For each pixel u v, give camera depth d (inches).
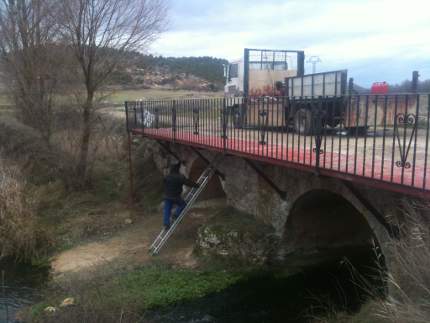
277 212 383.9
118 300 317.1
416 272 188.1
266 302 340.5
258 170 364.5
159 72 2375.7
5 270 444.1
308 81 494.0
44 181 674.8
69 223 554.6
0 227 481.7
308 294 347.6
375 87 495.8
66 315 295.1
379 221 249.3
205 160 490.0
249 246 393.7
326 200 368.5
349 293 339.6
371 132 444.8
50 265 446.0
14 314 339.9
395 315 183.5
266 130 336.5
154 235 501.4
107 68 660.7
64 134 693.9
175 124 475.8
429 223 198.2
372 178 211.3
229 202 463.5
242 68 674.2
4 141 716.0
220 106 376.5
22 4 703.1
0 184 531.2
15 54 716.7
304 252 396.8
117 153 775.7
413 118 193.0
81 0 611.8
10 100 814.5
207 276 384.2
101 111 820.0
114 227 543.8
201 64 2689.5
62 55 660.1
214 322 317.4
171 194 463.2
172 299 346.3
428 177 211.2
